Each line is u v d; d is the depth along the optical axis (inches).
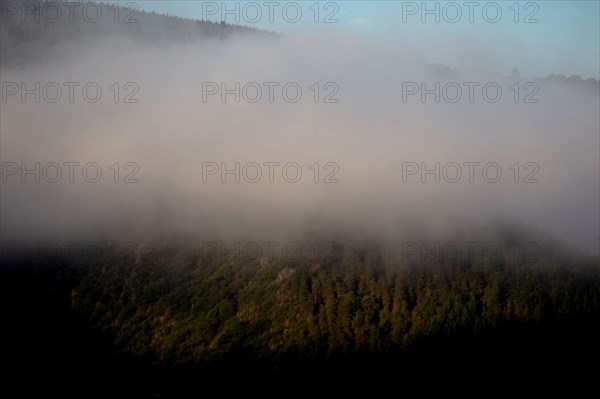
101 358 2276.1
